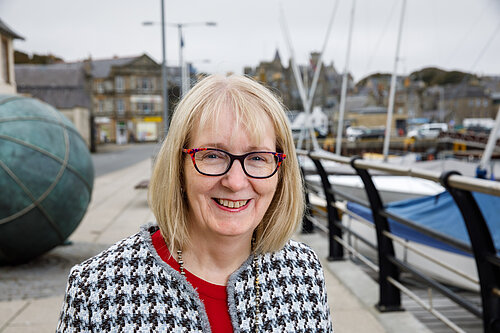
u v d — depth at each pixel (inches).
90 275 46.0
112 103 3080.7
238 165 45.9
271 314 48.7
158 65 3129.9
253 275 49.4
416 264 288.8
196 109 46.9
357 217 181.6
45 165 195.8
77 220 214.5
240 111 46.3
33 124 199.2
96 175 789.9
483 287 95.3
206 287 47.9
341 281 188.7
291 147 50.0
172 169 47.4
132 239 47.9
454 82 3262.8
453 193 92.7
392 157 940.6
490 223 203.6
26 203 191.9
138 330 44.6
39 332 141.8
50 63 3427.7
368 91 3051.2
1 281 187.8
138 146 2536.9
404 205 254.8
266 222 51.3
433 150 1227.9
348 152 1556.3
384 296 155.0
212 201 47.2
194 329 45.3
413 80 3169.3
